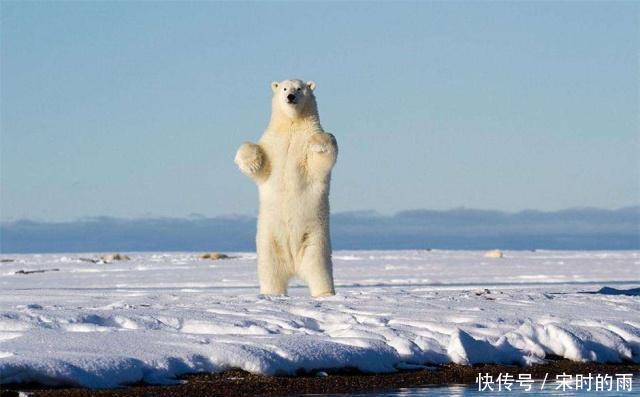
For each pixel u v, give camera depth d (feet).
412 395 31.07
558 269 138.51
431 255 234.79
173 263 169.07
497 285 90.27
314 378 33.04
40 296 59.57
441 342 37.45
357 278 109.91
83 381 30.50
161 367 32.14
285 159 50.65
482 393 31.68
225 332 38.37
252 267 145.89
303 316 41.50
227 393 30.63
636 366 37.68
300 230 50.65
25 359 30.66
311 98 52.13
